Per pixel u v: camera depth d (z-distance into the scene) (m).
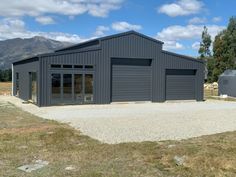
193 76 27.77
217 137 10.58
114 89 24.36
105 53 23.61
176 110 19.61
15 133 11.08
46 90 21.41
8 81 67.06
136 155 8.12
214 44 60.53
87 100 22.97
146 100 25.61
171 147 8.95
